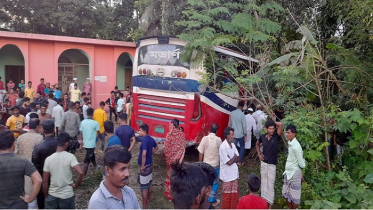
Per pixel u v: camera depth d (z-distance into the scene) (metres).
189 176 2.26
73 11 21.92
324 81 7.17
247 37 7.28
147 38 8.23
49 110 9.59
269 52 7.50
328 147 6.64
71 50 16.78
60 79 16.69
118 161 2.50
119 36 24.06
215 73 7.09
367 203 4.83
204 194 2.29
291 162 5.08
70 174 4.11
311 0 9.62
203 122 7.67
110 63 17.20
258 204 3.51
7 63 16.05
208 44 7.03
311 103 7.23
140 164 5.46
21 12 20.91
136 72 8.57
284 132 6.31
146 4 17.98
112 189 2.55
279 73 6.54
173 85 7.78
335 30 9.28
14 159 3.58
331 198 5.41
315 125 5.98
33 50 14.99
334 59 7.77
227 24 7.76
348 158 6.35
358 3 6.73
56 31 22.47
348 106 6.95
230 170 5.30
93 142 7.11
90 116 7.18
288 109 6.62
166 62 7.91
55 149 4.54
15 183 3.54
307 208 5.45
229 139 5.35
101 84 17.02
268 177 5.49
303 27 6.86
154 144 5.54
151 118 8.34
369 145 6.02
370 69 6.96
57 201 4.02
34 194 3.64
